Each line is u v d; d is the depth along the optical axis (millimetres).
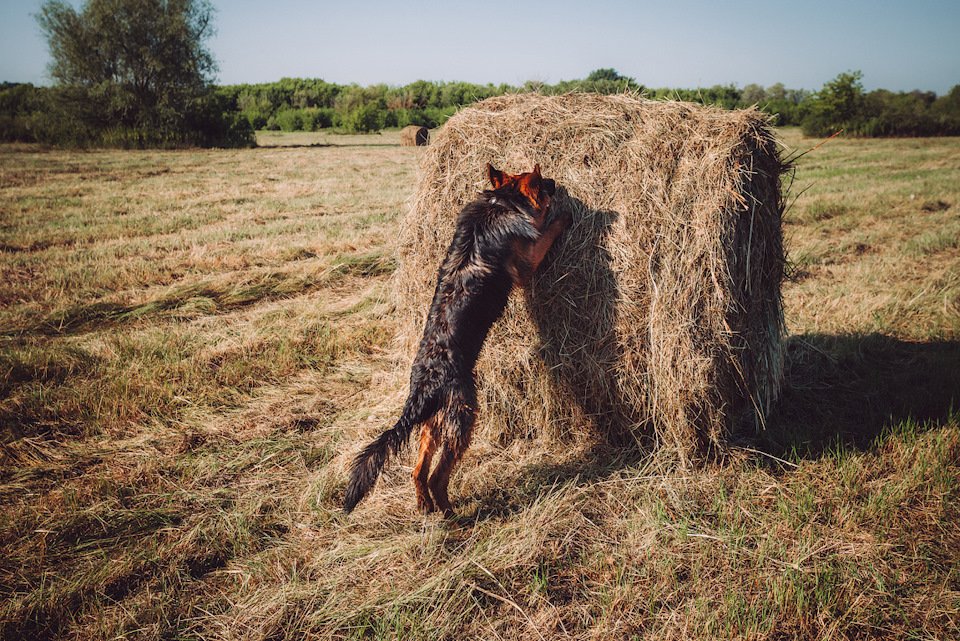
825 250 8516
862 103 38688
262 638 2467
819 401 4434
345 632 2510
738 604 2533
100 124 32469
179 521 3250
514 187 3488
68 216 11375
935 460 3449
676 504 3250
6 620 2496
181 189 14906
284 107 67812
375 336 5883
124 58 31953
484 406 4047
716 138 3488
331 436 4121
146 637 2484
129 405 4430
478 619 2559
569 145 3730
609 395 3773
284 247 8789
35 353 5078
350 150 29109
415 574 2818
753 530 3043
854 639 2385
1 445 3887
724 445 3729
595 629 2457
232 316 6355
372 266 8070
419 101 64750
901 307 6023
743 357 3754
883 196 12445
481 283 3314
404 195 13992
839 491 3275
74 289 7160
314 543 3068
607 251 3605
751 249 3615
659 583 2699
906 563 2773
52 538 3043
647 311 3590
